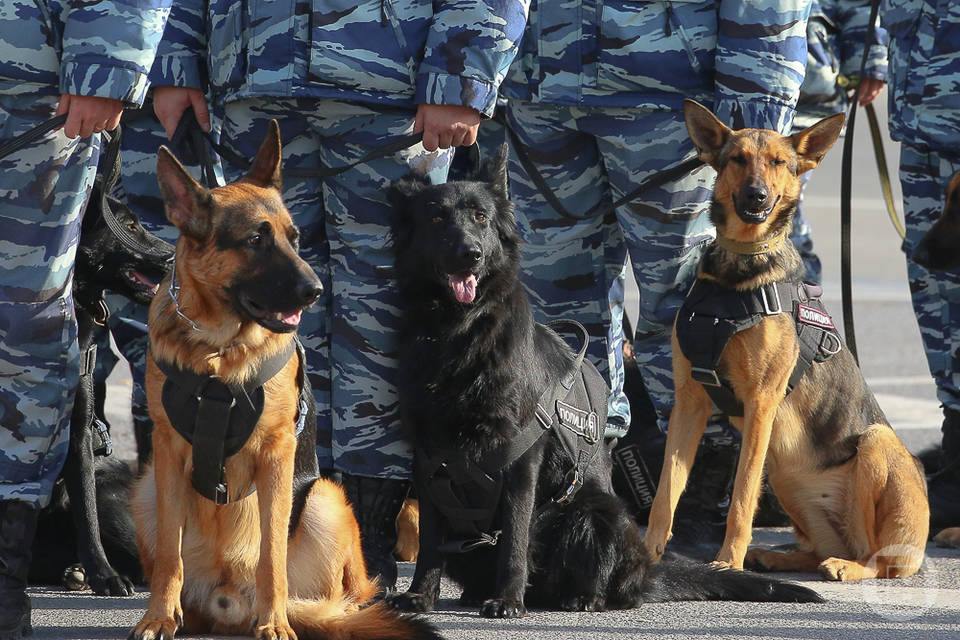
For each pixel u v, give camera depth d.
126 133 9.59
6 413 6.89
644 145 9.26
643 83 9.18
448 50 7.85
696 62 9.23
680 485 8.99
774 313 8.83
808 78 12.92
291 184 8.59
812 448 9.30
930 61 10.57
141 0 6.70
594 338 9.95
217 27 8.41
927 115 10.64
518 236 7.86
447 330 7.42
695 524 10.17
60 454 7.12
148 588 8.20
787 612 7.62
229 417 6.30
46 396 6.96
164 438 6.46
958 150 10.59
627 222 9.55
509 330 7.48
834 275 28.67
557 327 9.68
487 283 7.49
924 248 10.48
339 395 8.54
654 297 9.66
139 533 6.93
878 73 13.15
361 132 8.22
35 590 8.05
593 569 7.58
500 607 7.35
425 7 8.08
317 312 8.96
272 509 6.43
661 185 9.28
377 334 8.38
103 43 6.61
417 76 8.04
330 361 9.05
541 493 7.77
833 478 9.30
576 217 9.59
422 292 7.59
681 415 9.11
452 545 7.58
